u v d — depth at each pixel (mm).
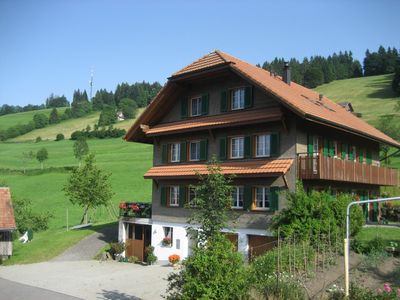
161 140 30156
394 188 37500
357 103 98562
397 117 74500
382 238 20891
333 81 134125
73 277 24062
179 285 13109
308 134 23906
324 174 22109
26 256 31438
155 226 29375
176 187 28781
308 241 18516
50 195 60344
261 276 15297
